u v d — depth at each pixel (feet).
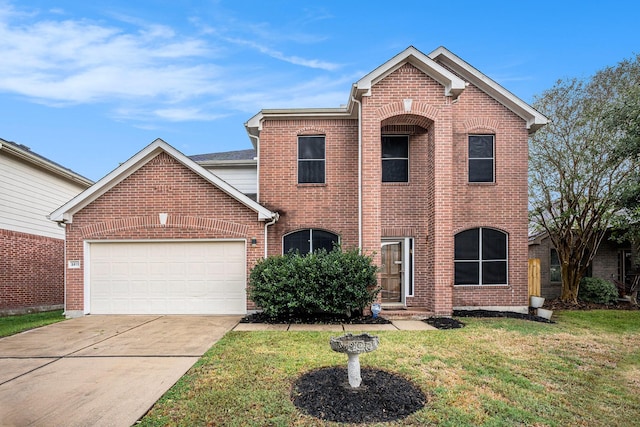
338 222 38.37
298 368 18.56
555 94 43.39
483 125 37.86
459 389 16.08
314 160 39.09
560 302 43.16
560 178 43.11
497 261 37.65
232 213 35.47
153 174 35.58
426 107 34.06
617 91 40.75
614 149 37.22
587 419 13.73
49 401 15.15
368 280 31.30
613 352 22.27
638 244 46.47
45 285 48.83
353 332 26.84
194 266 35.58
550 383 17.17
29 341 24.95
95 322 31.40
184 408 14.26
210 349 22.40
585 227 42.96
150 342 24.48
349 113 38.19
